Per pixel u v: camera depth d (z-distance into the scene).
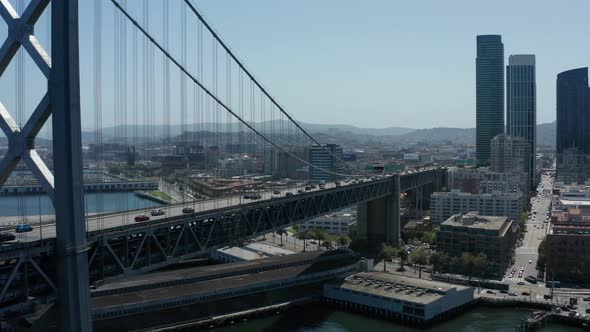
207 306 158.62
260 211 159.88
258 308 166.88
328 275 186.50
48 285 86.31
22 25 86.38
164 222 117.75
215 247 136.88
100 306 142.12
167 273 181.38
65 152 84.50
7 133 87.31
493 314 166.75
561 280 195.62
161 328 146.88
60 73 84.06
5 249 79.38
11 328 93.00
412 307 157.38
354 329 154.12
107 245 101.50
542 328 153.75
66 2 83.94
